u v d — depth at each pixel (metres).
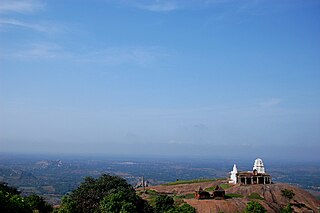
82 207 89.19
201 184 139.38
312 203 116.44
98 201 90.25
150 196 119.38
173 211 82.88
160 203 91.44
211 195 111.69
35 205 91.25
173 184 148.62
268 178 132.75
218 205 101.69
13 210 66.19
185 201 104.44
